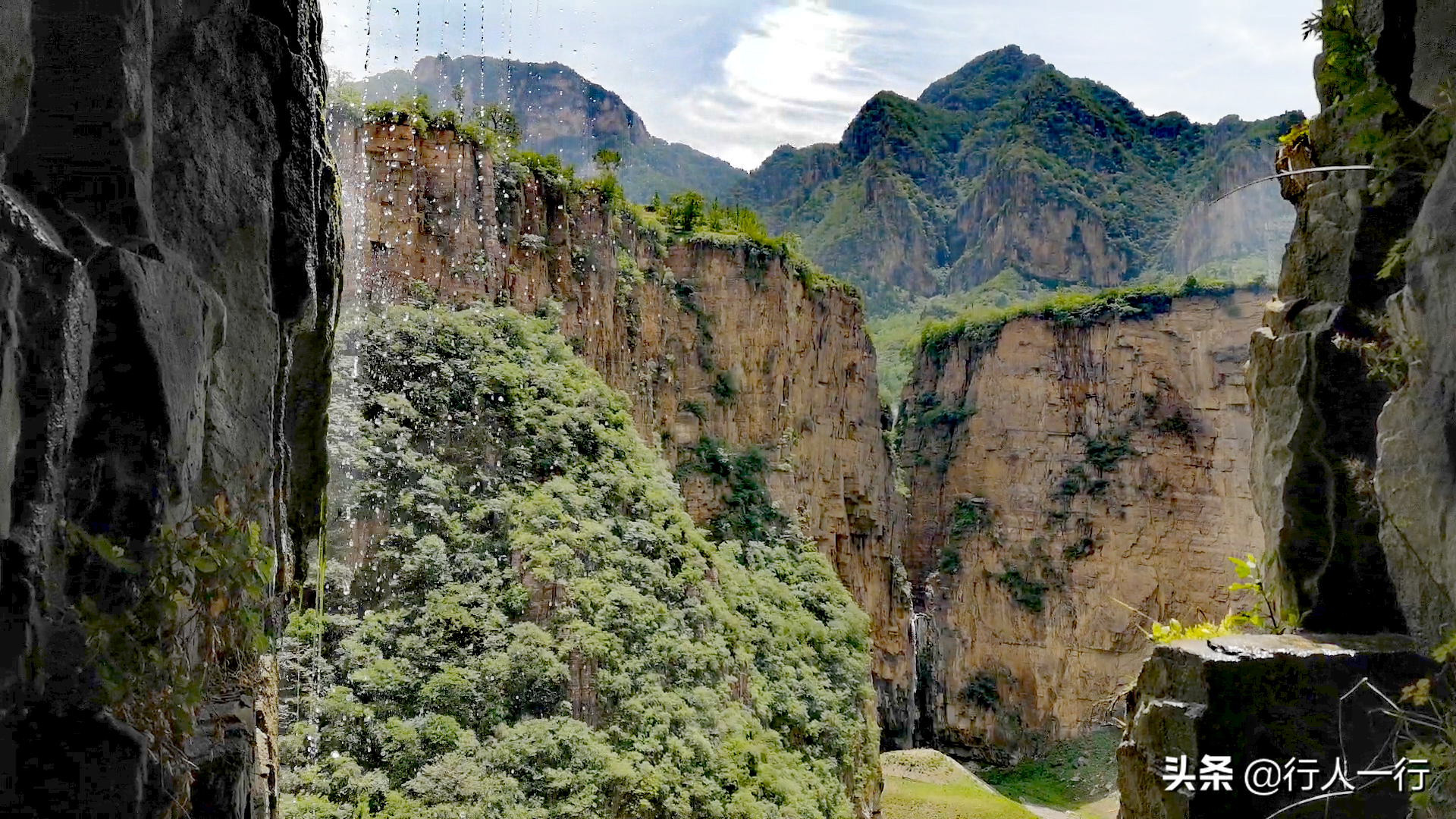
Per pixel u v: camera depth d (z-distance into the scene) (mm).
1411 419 10688
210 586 7043
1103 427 103750
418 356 42719
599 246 56156
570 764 32906
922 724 105000
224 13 8398
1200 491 98312
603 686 36531
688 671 40906
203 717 7215
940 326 122000
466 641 35438
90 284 6445
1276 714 12070
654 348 62938
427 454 41156
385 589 36344
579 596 38500
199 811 7039
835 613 64250
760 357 69562
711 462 65062
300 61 8969
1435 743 11320
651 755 36000
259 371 8328
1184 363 101312
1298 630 13609
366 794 28719
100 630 6195
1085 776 92938
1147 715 12820
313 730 29609
